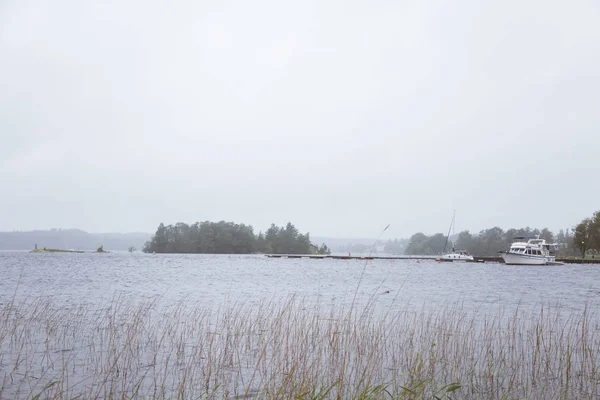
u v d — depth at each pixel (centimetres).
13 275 5541
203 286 4069
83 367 1195
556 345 1438
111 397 941
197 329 1698
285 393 884
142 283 4362
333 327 1644
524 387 1066
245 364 1234
